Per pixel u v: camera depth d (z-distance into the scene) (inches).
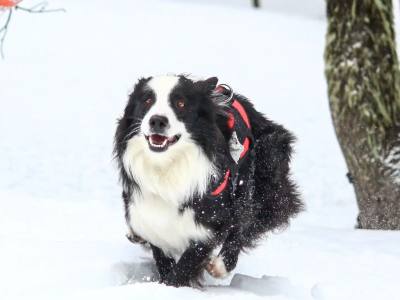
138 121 216.1
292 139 270.7
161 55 1152.2
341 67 361.7
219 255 239.6
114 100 948.6
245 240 254.8
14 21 1245.1
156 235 225.8
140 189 219.3
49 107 906.1
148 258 247.8
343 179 678.5
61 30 1236.5
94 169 698.8
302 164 724.0
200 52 1183.6
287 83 1043.3
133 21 1363.2
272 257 271.7
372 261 266.5
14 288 201.2
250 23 1439.5
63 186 638.5
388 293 214.5
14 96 934.4
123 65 1091.9
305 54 1218.0
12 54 1095.0
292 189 273.4
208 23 1403.8
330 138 818.2
